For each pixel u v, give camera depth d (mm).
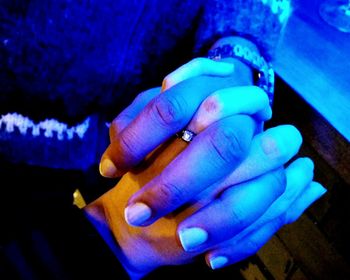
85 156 361
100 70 326
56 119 334
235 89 280
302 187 311
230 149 261
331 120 351
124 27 315
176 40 346
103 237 320
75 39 304
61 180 343
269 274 551
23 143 333
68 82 319
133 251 315
